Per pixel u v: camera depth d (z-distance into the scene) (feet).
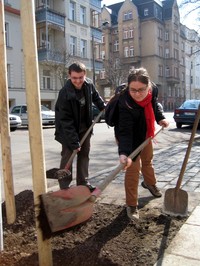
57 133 13.39
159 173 19.31
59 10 107.45
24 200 12.57
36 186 8.33
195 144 33.71
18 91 92.89
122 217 11.80
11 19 90.84
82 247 9.57
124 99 10.34
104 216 11.93
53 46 108.78
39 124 8.26
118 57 174.19
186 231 10.61
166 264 8.68
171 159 24.25
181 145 33.22
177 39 209.46
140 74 9.73
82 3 116.37
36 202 7.64
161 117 12.47
